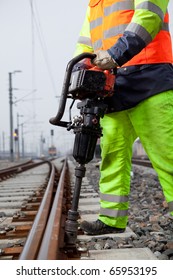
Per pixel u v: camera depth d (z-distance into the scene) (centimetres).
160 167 286
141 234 367
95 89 263
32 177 1215
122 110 295
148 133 286
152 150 288
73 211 272
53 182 686
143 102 286
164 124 278
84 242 320
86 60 309
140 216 470
